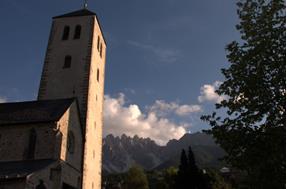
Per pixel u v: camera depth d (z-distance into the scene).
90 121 35.19
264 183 14.41
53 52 38.94
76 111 32.47
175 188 52.41
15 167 24.62
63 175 27.19
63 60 38.22
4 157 27.47
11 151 27.61
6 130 28.53
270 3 16.97
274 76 15.48
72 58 38.03
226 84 16.72
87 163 32.84
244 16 17.23
